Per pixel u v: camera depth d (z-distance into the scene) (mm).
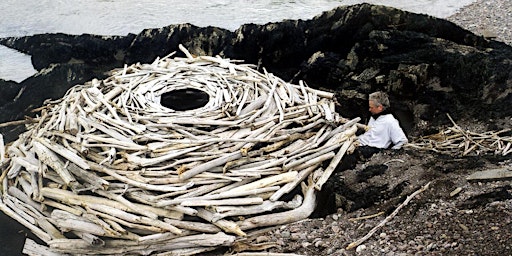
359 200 6020
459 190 5852
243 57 9820
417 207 5734
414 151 6906
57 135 6301
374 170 6410
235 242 5609
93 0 13586
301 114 6930
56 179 5930
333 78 9016
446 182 6031
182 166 5840
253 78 7398
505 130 7430
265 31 9648
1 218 6301
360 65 8852
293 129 6578
